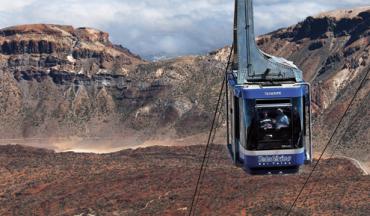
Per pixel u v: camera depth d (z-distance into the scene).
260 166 23.06
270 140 22.91
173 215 111.69
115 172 157.62
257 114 22.70
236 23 22.81
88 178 150.75
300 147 22.97
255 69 23.02
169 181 137.00
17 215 122.62
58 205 125.88
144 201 122.56
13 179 159.75
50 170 169.75
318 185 121.25
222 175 138.50
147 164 178.62
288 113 22.73
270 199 113.19
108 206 121.94
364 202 106.56
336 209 103.50
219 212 109.94
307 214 101.81
